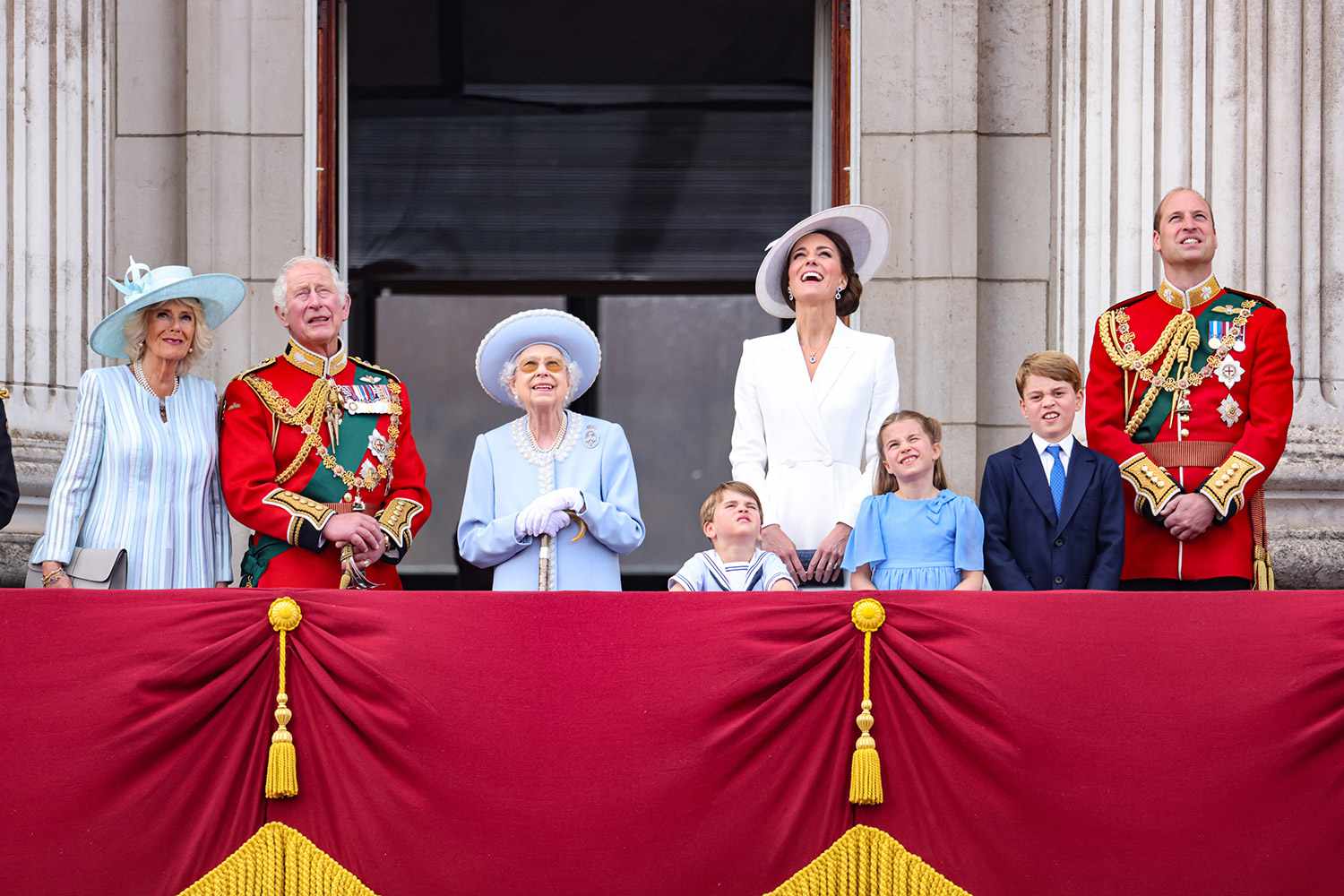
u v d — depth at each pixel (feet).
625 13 128.06
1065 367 72.13
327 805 63.87
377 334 143.54
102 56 100.27
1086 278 98.17
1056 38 103.14
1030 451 72.69
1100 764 63.62
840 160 107.65
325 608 64.80
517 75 128.36
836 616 64.90
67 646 63.87
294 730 64.34
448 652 64.28
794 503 76.64
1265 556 72.13
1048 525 71.31
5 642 63.72
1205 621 64.59
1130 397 75.31
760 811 63.62
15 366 91.66
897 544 70.95
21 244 92.68
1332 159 91.97
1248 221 91.71
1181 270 75.15
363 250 127.65
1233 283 91.50
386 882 63.10
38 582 69.82
